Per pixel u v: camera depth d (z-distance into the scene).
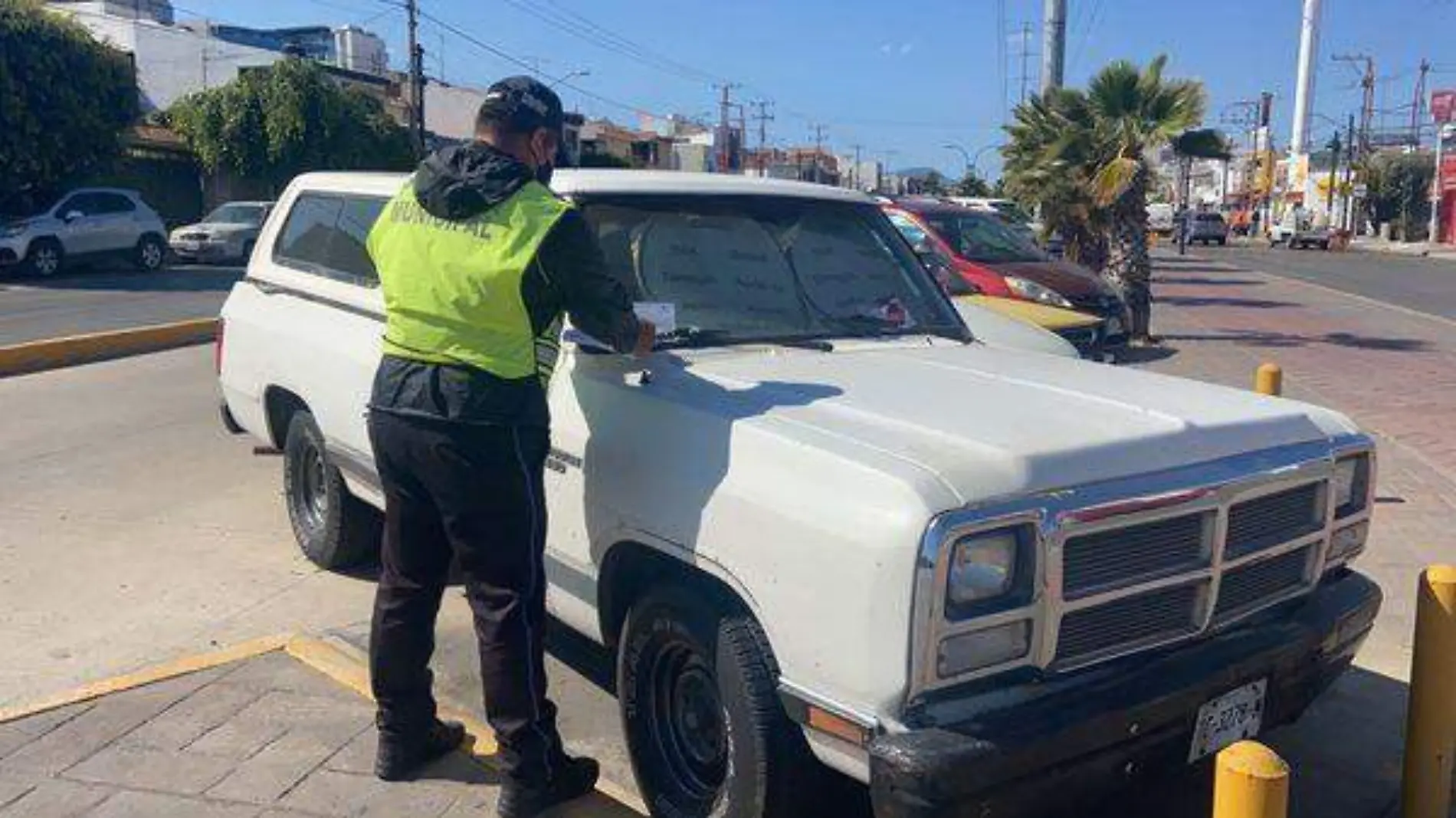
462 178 3.34
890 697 2.77
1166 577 3.10
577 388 3.77
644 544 3.45
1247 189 97.19
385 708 3.79
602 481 3.60
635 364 3.74
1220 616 3.29
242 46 48.00
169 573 5.73
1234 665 3.17
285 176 35.38
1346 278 32.19
